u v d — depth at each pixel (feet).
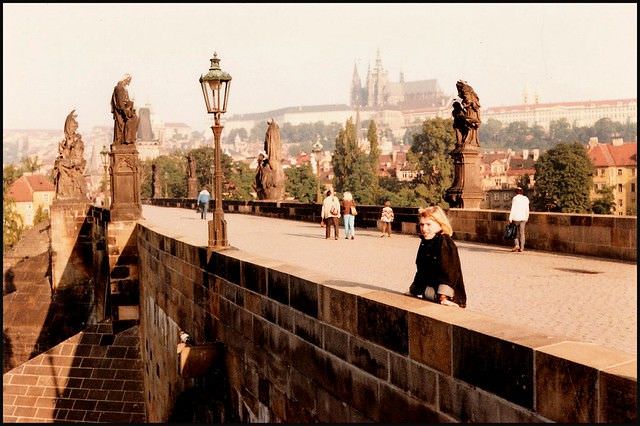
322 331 34.27
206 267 54.95
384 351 28.66
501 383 21.99
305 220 153.69
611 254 68.44
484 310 40.16
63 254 217.97
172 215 193.98
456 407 24.17
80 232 218.38
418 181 584.81
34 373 104.63
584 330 33.99
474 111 95.76
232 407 48.73
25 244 265.54
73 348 106.52
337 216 99.19
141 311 101.81
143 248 96.94
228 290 49.19
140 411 99.14
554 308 40.70
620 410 17.88
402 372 27.43
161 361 75.72
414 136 582.76
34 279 228.84
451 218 93.91
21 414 101.45
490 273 57.82
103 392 101.50
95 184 608.19
